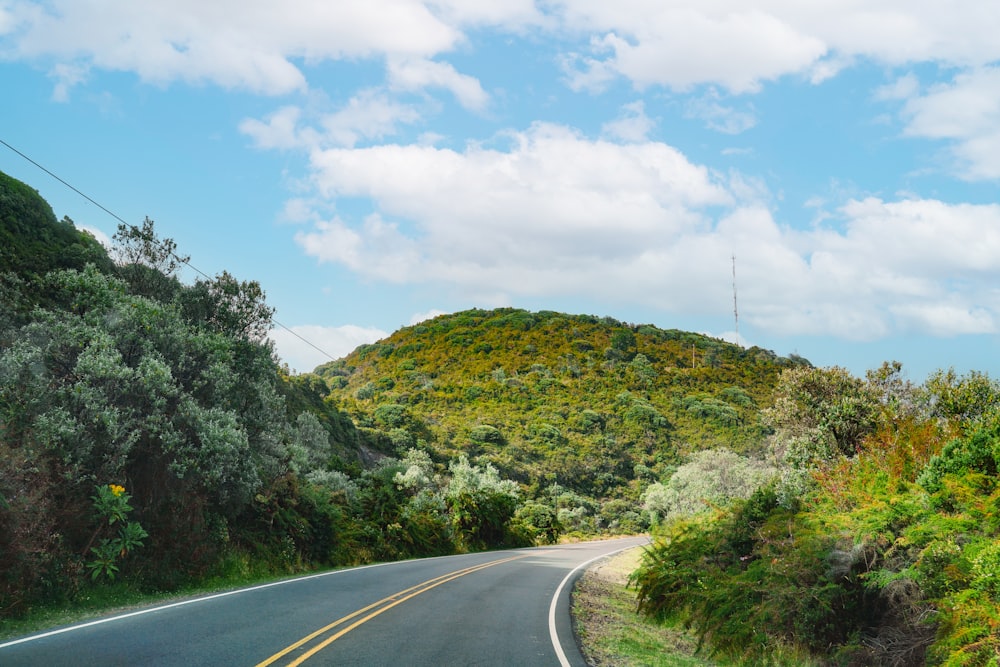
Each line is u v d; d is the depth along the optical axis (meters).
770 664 10.66
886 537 9.75
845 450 18.81
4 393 12.89
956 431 11.05
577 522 76.88
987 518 8.62
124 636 8.66
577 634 11.95
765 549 12.51
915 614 9.09
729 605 12.09
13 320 16.55
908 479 11.13
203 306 20.94
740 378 147.25
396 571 21.08
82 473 13.16
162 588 13.91
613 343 170.75
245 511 19.19
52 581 11.26
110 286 17.27
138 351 16.03
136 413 14.78
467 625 11.41
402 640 9.50
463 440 97.31
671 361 159.38
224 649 8.09
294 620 10.47
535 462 97.06
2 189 27.83
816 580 10.84
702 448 108.38
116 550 12.68
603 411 124.38
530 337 178.75
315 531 21.98
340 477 29.66
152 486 14.77
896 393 19.02
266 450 20.53
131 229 21.09
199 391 17.28
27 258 25.39
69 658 7.33
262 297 22.12
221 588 14.53
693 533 16.58
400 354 180.62
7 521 10.42
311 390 61.69
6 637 8.52
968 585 8.16
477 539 42.34
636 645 11.95
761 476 31.08
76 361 14.66
